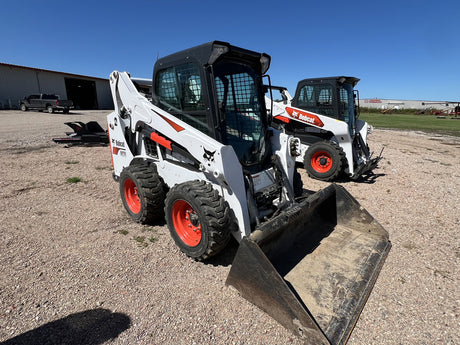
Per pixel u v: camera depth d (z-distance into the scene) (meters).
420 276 2.88
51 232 3.64
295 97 6.93
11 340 2.06
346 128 5.90
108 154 8.23
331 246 3.11
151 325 2.23
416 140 13.38
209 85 2.88
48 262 3.00
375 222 3.27
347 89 6.65
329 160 6.07
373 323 2.29
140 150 4.03
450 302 2.53
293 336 2.13
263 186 3.27
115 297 2.52
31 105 21.69
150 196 3.53
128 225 3.88
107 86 31.50
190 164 3.22
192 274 2.85
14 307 2.38
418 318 2.35
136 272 2.87
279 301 2.21
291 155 3.60
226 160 2.66
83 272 2.85
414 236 3.71
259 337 2.13
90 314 2.32
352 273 2.69
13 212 4.20
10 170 6.32
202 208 2.67
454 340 2.14
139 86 4.36
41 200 4.70
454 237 3.70
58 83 26.42
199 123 3.10
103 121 16.11
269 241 2.77
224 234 2.68
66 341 2.06
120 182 3.97
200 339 2.12
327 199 3.56
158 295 2.56
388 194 5.38
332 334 2.06
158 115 3.32
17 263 2.97
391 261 3.12
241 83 3.31
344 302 2.35
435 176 6.75
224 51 2.70
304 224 3.29
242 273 2.44
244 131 3.32
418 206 4.78
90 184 5.55
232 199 2.80
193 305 2.44
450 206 4.78
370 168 6.55
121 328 2.19
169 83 3.37
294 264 2.80
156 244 3.40
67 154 8.09
